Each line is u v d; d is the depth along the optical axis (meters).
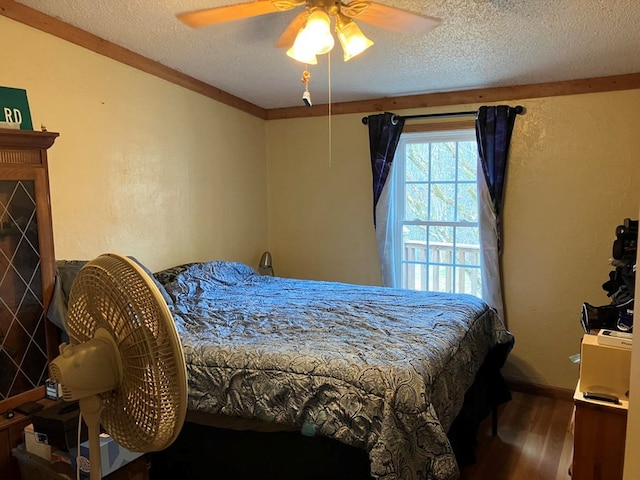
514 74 3.15
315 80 3.38
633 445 1.02
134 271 1.05
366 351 1.96
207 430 2.08
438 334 2.23
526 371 3.54
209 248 3.72
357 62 2.96
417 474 1.67
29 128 2.21
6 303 1.92
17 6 2.29
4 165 1.86
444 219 3.83
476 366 2.43
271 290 3.27
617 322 1.86
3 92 2.13
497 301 3.51
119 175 2.93
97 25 2.51
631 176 3.13
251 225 4.21
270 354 1.98
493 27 2.38
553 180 3.35
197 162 3.56
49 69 2.48
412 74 3.18
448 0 2.09
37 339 2.03
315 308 2.73
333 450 1.85
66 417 1.77
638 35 2.45
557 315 3.42
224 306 2.79
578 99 3.23
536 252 3.44
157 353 1.00
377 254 4.02
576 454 1.67
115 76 2.86
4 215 1.89
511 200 3.48
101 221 2.82
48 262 2.04
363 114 3.95
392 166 3.81
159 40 2.70
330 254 4.22
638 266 1.00
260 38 2.64
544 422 3.05
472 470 2.50
